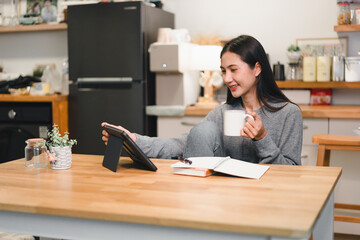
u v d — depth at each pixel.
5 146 3.94
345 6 3.54
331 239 1.54
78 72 3.75
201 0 4.09
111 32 3.62
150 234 1.09
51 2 4.36
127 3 3.56
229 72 1.97
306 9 3.81
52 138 1.70
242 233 1.02
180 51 3.51
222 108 2.15
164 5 4.21
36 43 4.57
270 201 1.20
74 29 3.73
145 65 3.63
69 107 3.81
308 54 3.81
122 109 3.65
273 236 0.99
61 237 1.18
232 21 4.02
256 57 1.96
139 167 1.71
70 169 1.68
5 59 4.67
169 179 1.49
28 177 1.55
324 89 3.69
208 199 1.22
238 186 1.38
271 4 3.90
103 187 1.38
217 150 1.89
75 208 1.14
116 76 3.64
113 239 1.13
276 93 2.06
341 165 3.14
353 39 3.72
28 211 1.18
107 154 1.71
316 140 2.71
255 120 1.66
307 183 1.41
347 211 3.14
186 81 3.68
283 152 1.96
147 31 3.65
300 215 1.06
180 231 1.07
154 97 3.83
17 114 3.87
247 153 2.03
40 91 3.87
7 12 4.45
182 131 3.59
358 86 3.43
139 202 1.20
